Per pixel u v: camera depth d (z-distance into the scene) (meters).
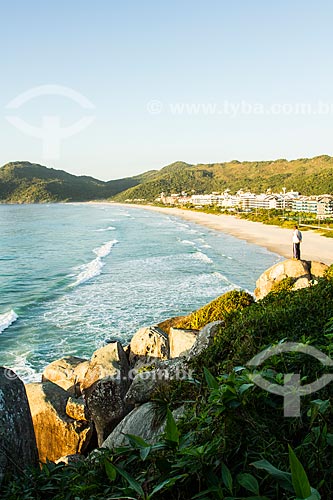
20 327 23.64
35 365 18.56
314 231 80.88
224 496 2.59
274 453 2.93
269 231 84.56
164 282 34.09
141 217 134.62
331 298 7.55
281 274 14.05
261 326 6.52
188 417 4.10
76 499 3.23
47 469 3.89
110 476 3.04
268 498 2.37
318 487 2.48
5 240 69.38
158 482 2.78
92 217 131.62
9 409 4.68
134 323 23.47
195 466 2.70
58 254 53.69
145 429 5.83
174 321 13.67
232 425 3.04
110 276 37.28
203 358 6.51
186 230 88.75
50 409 8.68
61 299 29.64
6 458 4.30
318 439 2.93
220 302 11.97
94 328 22.94
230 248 58.41
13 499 3.63
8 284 35.50
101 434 8.66
